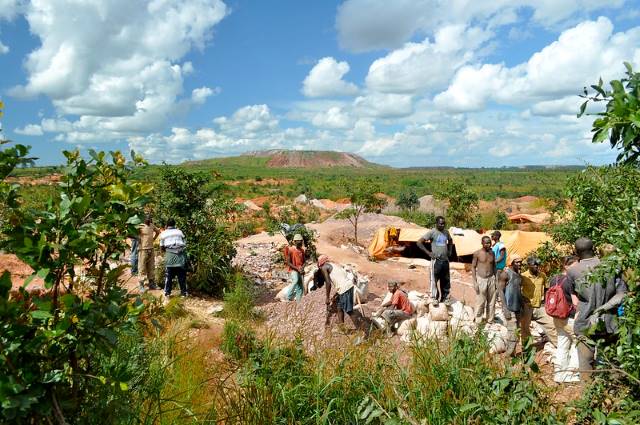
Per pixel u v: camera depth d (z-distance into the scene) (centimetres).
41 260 210
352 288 836
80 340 216
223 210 1189
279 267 1381
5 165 214
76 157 240
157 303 268
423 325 789
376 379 401
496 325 831
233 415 377
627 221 327
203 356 546
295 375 419
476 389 344
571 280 522
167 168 1165
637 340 296
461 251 1670
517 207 6206
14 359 200
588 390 315
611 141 233
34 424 211
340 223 2534
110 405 237
